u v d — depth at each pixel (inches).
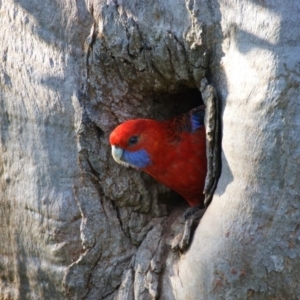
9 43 331.3
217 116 278.1
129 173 331.9
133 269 322.0
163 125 335.6
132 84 321.4
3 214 350.9
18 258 350.9
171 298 299.1
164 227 331.0
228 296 269.9
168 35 286.7
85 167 322.0
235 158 263.6
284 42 246.7
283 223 253.1
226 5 265.6
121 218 332.8
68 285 327.9
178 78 300.2
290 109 246.4
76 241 328.8
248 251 261.0
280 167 251.0
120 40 296.7
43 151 327.6
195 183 340.8
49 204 329.1
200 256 277.9
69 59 315.6
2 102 336.2
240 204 262.4
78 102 315.3
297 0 246.7
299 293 257.1
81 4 309.4
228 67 270.7
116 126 328.8
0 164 345.7
